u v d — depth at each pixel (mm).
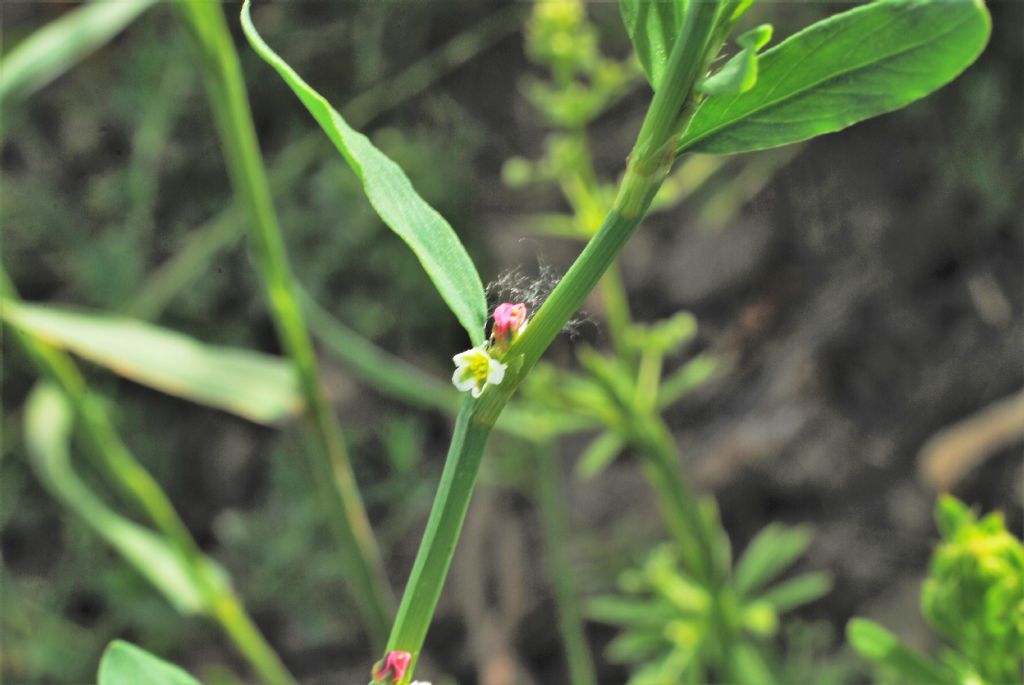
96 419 524
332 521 521
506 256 793
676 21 274
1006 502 725
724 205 781
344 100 813
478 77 823
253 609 751
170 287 753
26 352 511
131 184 794
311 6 816
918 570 729
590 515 756
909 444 747
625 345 566
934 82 270
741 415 763
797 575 741
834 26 270
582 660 636
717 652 557
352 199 782
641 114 805
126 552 542
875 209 772
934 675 347
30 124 821
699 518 542
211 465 787
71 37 500
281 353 806
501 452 680
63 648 743
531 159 810
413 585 275
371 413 781
